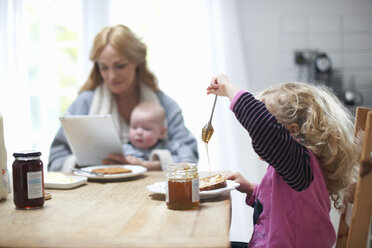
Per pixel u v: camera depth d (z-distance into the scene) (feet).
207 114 9.23
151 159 7.07
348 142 3.96
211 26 9.16
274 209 3.68
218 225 2.95
